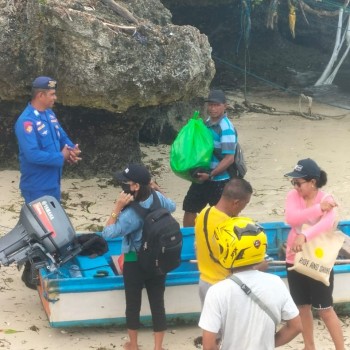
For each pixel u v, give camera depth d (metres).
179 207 13.65
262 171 15.77
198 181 10.86
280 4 26.75
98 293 9.02
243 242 5.94
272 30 26.98
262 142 17.92
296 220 8.16
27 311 9.78
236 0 24.22
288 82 24.67
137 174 8.31
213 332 5.82
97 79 13.08
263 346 5.87
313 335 9.03
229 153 10.74
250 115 20.69
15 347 8.87
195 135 10.80
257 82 24.56
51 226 9.32
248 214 13.38
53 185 10.35
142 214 8.32
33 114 10.14
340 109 21.64
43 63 13.45
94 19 12.89
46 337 9.14
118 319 9.15
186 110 17.58
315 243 8.06
